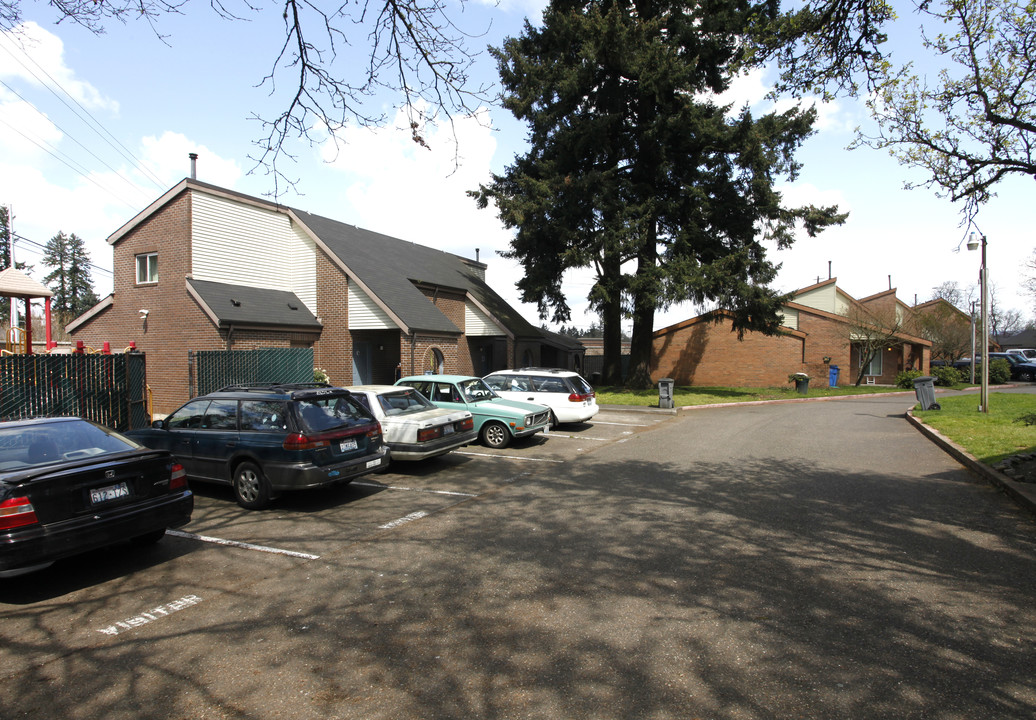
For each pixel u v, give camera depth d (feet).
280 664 12.19
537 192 76.18
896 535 20.31
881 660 12.01
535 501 25.73
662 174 78.13
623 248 72.74
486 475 31.53
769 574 16.76
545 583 16.30
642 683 11.23
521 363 92.32
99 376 37.01
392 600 15.37
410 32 18.39
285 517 23.70
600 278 79.71
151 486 18.26
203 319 59.00
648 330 90.79
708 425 53.01
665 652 12.41
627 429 50.42
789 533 20.62
